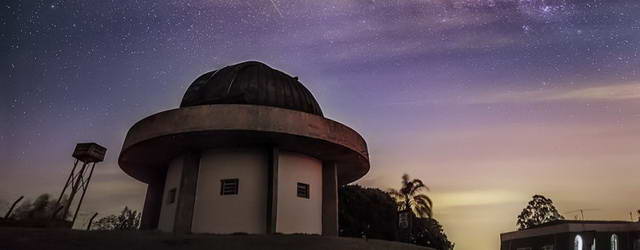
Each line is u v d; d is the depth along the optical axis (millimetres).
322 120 18859
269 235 16344
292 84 21688
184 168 19266
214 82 20703
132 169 22859
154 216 23391
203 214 18656
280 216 18844
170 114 17703
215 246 13719
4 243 11836
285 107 19906
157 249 12898
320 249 14453
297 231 19203
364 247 15758
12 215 25812
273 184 18469
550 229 40094
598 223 37906
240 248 13672
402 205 38625
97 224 39000
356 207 36188
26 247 11672
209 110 17312
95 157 28531
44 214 28500
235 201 18672
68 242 12844
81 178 28094
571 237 37406
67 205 26906
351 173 24781
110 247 12711
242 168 19203
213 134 17500
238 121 17125
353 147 20047
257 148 19547
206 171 19391
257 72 21031
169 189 20547
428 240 38844
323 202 21359
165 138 17906
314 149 20000
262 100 19578
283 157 19875
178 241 14148
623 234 36938
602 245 36625
